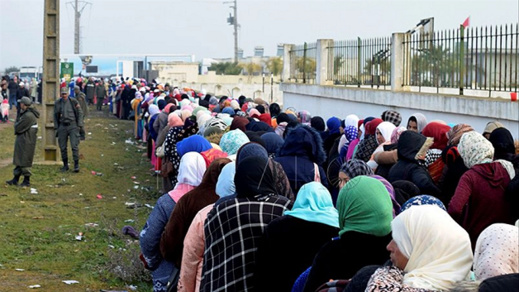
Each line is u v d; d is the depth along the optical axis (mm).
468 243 4117
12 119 40656
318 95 24359
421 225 4117
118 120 41781
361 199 4891
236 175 6117
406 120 17797
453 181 8242
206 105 23594
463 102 14984
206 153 8422
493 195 7332
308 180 8273
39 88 54094
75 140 20672
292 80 28688
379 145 10852
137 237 11250
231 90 61250
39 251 12102
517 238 4121
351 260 4906
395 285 4023
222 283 5949
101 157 24859
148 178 20609
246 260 5918
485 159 7438
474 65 15242
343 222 4977
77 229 13719
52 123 21844
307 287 5016
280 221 5648
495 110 13836
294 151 8422
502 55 14234
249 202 5996
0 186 18188
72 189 18375
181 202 7090
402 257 4164
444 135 9719
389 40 19141
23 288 9938
